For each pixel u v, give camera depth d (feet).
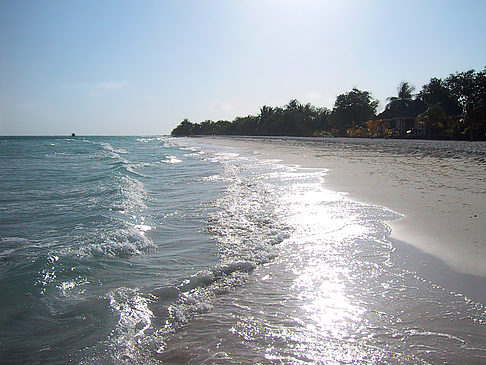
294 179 48.88
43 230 24.61
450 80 209.15
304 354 10.39
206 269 17.35
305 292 14.58
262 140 240.94
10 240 22.25
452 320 12.07
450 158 72.13
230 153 124.16
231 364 9.96
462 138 160.56
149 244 21.21
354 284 15.14
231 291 14.90
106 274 16.70
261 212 29.45
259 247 20.39
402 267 16.80
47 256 18.62
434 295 13.89
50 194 39.22
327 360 10.09
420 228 22.94
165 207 32.32
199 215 28.89
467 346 10.59
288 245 20.75
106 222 26.61
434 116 172.24
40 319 12.61
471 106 151.94
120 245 20.77
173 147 189.37
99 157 101.45
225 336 11.41
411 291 14.29
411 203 30.37
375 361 9.99
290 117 345.51
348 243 20.67
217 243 21.44
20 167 72.13
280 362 10.02
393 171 54.19
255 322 12.28
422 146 107.65
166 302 13.85
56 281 15.78
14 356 10.47
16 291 14.82
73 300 14.06
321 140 196.65
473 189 36.19
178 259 18.83
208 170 65.72
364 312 12.78
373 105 273.33
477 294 13.91
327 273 16.44
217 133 522.88
